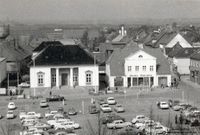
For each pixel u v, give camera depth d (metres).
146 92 124.62
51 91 126.31
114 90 127.12
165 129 74.25
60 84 130.12
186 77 154.25
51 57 130.00
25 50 186.75
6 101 115.44
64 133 75.25
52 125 82.19
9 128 80.62
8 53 154.25
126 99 115.25
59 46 133.25
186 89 128.50
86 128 81.69
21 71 157.50
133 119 85.94
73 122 82.94
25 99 118.00
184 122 82.25
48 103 111.94
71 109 100.19
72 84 129.62
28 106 108.00
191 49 162.62
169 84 133.38
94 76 129.50
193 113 88.00
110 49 158.75
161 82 133.88
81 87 129.00
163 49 176.88
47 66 128.00
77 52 132.12
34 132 76.25
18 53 164.75
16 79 143.62
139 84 133.38
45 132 78.38
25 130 79.31
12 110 103.12
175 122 83.50
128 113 96.62
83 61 129.62
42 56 130.12
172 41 189.38
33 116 91.25
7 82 139.88
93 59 130.62
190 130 71.19
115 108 99.56
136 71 132.88
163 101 108.38
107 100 109.81
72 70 129.38
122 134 75.19
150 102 110.12
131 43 150.12
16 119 92.75
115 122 81.88
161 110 99.44
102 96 120.50
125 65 132.38
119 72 132.62
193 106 99.69
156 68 133.88
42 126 81.00
